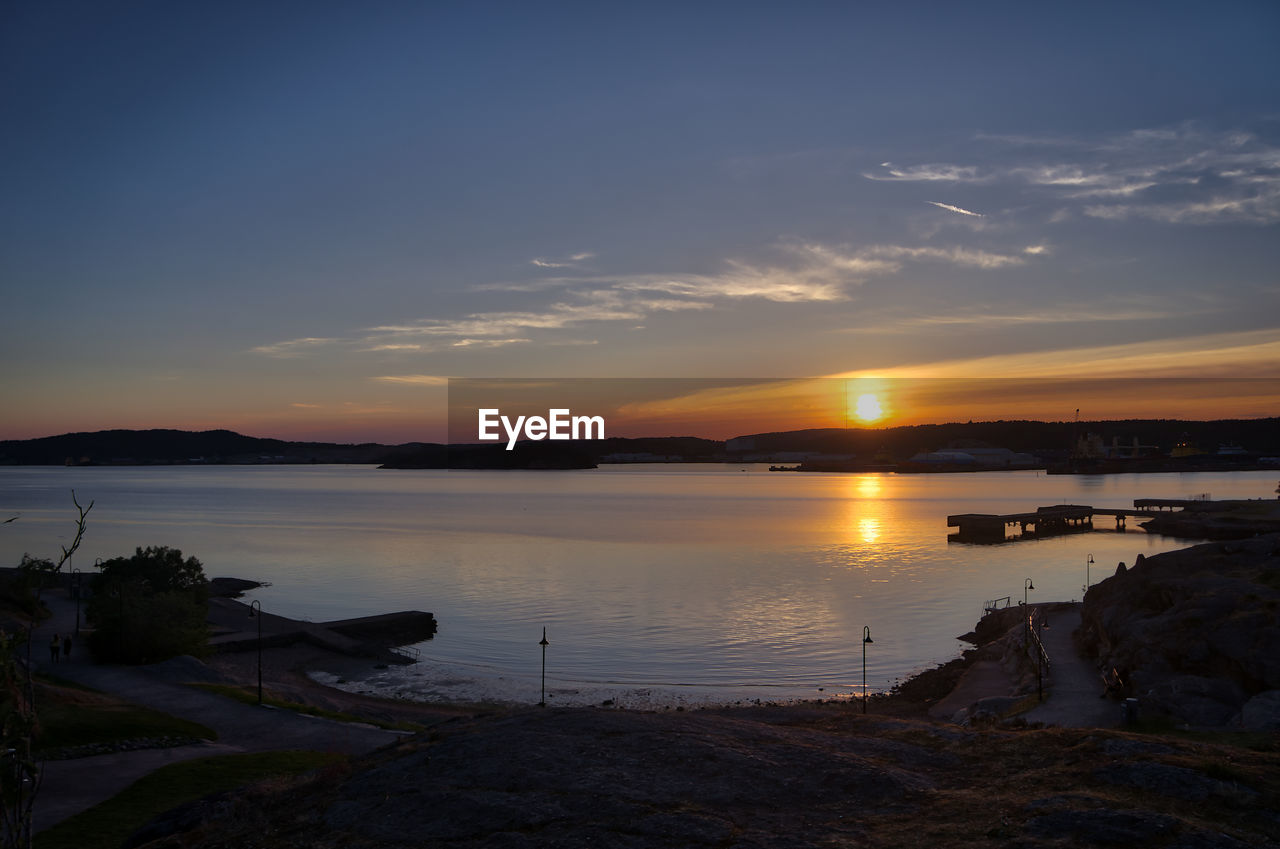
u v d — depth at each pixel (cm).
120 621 5903
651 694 5988
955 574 11944
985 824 1352
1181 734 2675
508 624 8569
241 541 16775
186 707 4450
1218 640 3766
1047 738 1780
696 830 1380
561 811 1488
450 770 1733
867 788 1545
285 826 1625
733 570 12412
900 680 6309
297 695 5362
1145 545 15700
